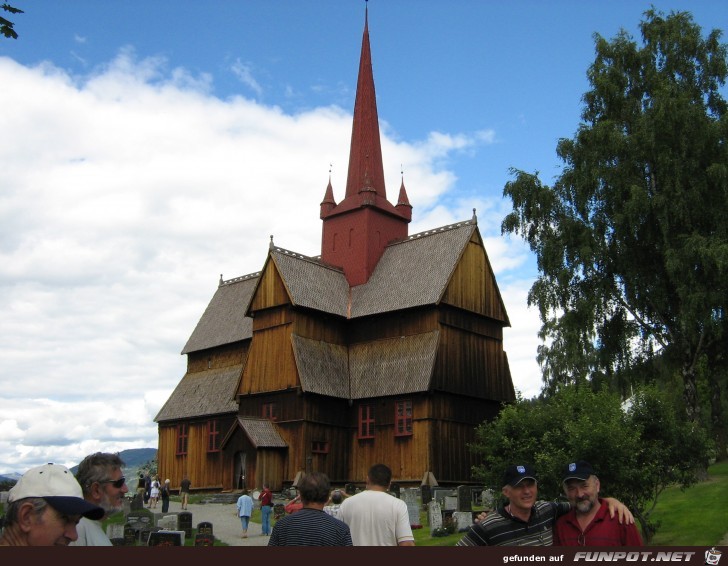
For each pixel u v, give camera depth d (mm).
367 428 49781
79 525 7629
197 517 40812
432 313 49406
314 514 9414
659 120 40438
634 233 40469
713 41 43531
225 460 49906
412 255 54281
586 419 25562
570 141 44875
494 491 29594
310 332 51344
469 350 50812
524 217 44969
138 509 41594
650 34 44875
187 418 59062
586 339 42219
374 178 59438
